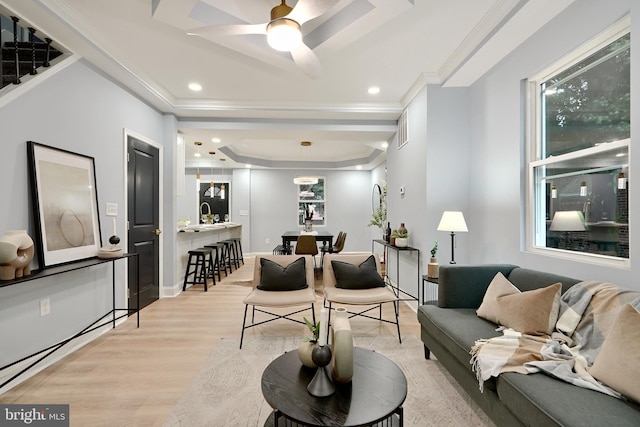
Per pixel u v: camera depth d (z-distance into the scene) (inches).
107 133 122.6
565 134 90.3
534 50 96.3
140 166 146.9
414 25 99.9
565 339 64.1
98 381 83.4
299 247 222.7
